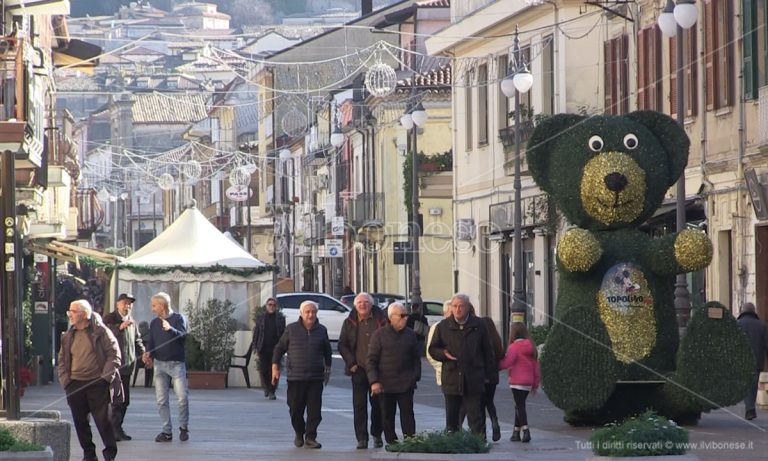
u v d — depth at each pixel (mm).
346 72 111625
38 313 53312
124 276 51188
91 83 192500
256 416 38500
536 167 32875
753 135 45906
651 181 31844
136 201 189625
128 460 27141
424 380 54094
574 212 32281
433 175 81875
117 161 177875
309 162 116438
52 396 45812
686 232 31422
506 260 68188
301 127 123188
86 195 87812
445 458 22516
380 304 79750
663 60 52812
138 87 184750
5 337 25547
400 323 28438
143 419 37219
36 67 43188
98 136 185875
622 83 56844
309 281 118750
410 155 82625
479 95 70625
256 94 150875
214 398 45844
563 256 31609
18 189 46625
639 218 32125
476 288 71250
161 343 31172
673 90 51688
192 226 52938
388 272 91312
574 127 32438
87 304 26406
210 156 149750
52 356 55906
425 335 52844
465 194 73062
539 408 39688
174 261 51531
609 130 32000
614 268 31797
